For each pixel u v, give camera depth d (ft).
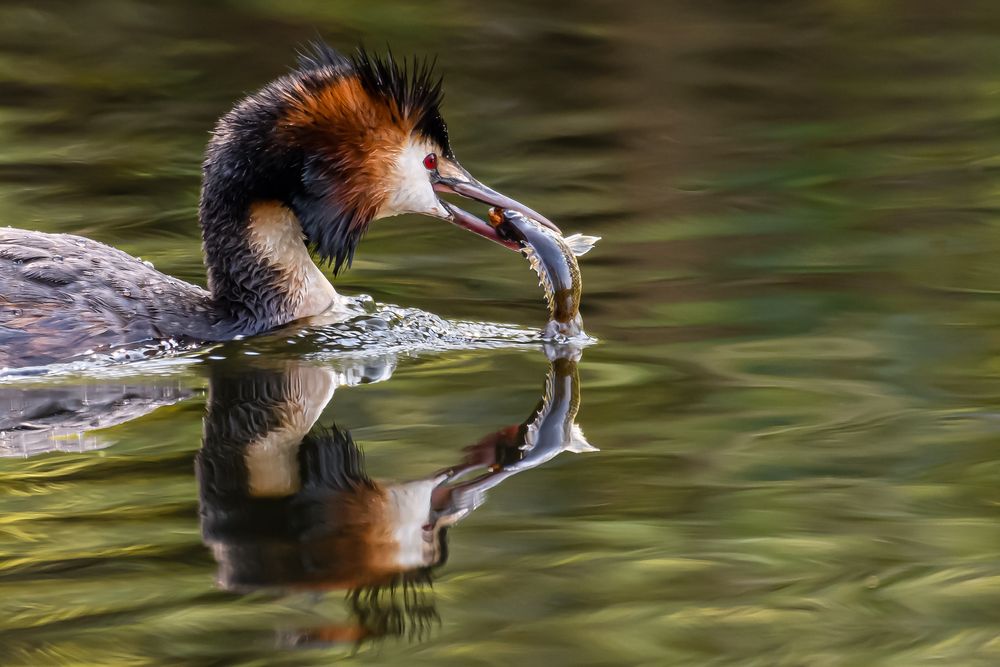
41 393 36.58
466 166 58.49
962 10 78.38
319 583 26.76
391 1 77.71
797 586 26.73
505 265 49.29
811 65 71.67
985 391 36.70
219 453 32.60
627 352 40.19
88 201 53.93
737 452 32.94
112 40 73.15
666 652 24.44
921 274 46.14
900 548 28.25
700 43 73.97
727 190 55.62
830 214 52.65
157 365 38.86
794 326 41.96
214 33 73.82
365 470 31.76
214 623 25.02
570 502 30.27
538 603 26.04
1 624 24.91
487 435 33.96
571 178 56.95
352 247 43.60
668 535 28.76
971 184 55.57
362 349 40.70
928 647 24.57
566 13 76.59
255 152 42.01
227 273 42.22
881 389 36.96
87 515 29.25
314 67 43.93
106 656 24.02
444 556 27.71
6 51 71.20
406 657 24.11
